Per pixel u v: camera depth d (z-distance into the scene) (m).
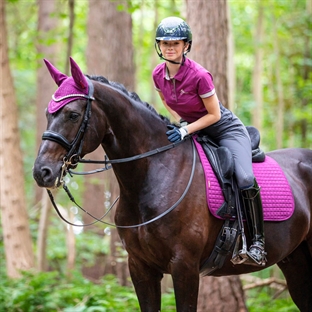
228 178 7.23
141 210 7.02
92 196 21.80
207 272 7.58
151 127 7.20
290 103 26.66
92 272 20.23
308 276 8.70
